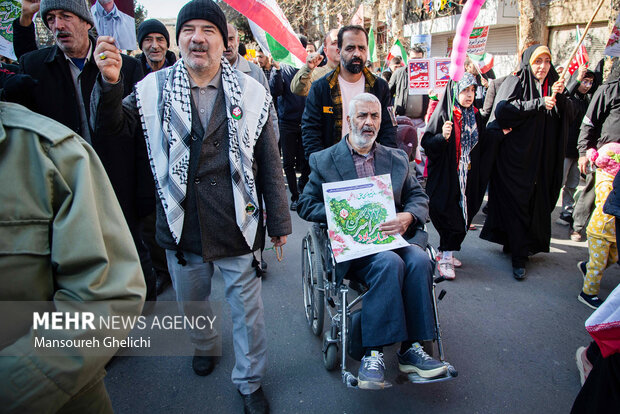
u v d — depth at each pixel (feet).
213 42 6.93
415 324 7.91
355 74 11.69
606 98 14.43
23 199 3.65
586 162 15.26
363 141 9.07
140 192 9.87
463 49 11.69
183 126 7.04
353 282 9.76
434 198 13.24
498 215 14.01
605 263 11.42
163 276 12.75
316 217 9.07
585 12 37.76
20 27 11.24
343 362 7.93
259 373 7.98
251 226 7.52
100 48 6.39
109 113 6.74
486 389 8.65
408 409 8.14
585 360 8.36
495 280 13.43
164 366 9.35
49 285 3.79
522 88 13.39
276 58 14.42
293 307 11.89
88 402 4.25
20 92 7.81
